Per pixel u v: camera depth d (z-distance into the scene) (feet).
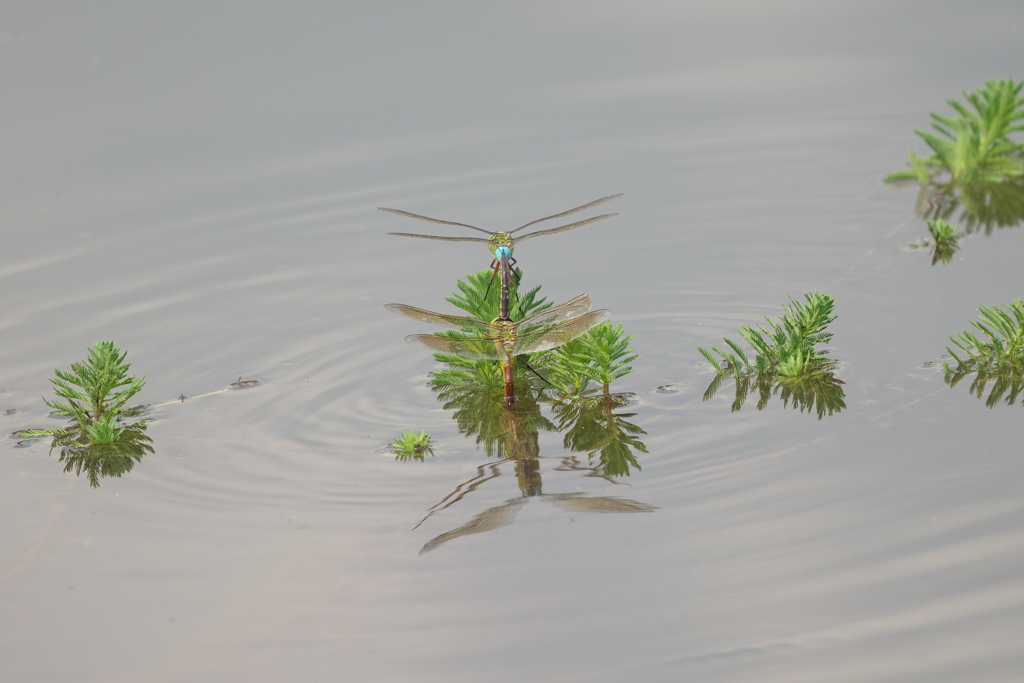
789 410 37.37
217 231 60.18
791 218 57.21
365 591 28.58
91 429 38.14
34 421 41.04
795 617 26.43
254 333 47.93
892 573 27.68
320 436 38.34
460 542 30.55
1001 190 59.47
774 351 41.04
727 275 50.55
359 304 50.42
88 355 46.50
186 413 40.73
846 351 41.68
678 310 47.32
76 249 58.29
